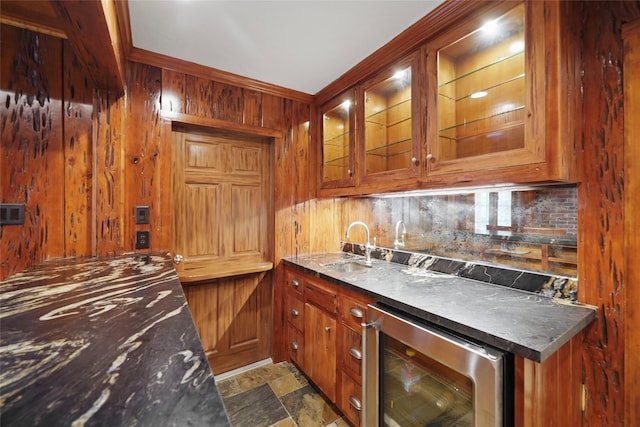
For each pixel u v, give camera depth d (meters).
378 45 1.65
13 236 1.32
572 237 1.21
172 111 1.85
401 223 2.07
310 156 2.44
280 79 2.08
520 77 1.21
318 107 2.40
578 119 1.12
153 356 0.56
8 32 1.34
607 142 1.09
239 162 2.25
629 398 1.04
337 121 2.28
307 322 2.00
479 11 1.25
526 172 1.10
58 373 0.49
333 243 2.57
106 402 0.42
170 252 1.88
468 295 1.32
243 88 2.12
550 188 1.28
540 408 0.89
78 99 1.54
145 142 1.75
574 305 1.17
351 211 2.52
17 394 0.43
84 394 0.44
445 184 1.38
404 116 1.77
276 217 2.30
